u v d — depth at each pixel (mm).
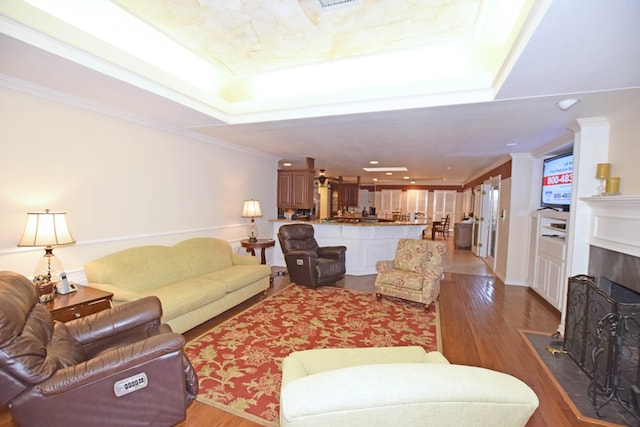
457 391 829
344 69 3043
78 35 2021
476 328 3258
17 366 1342
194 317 2984
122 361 1541
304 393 864
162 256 3416
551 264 4016
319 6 2154
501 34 2350
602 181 2922
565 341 2709
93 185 3000
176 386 1711
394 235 5855
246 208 5016
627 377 1980
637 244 2312
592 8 1318
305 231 5105
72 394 1450
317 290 4555
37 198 2576
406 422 848
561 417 1936
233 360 2525
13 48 1826
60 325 1874
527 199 5070
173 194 3922
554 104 2588
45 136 2609
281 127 3668
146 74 2523
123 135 3266
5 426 1763
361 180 12492
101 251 3090
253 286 3953
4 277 1690
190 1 2123
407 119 3186
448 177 10734
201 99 3127
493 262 6254
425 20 2303
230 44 2705
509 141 4184
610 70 1929
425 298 3730
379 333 3088
